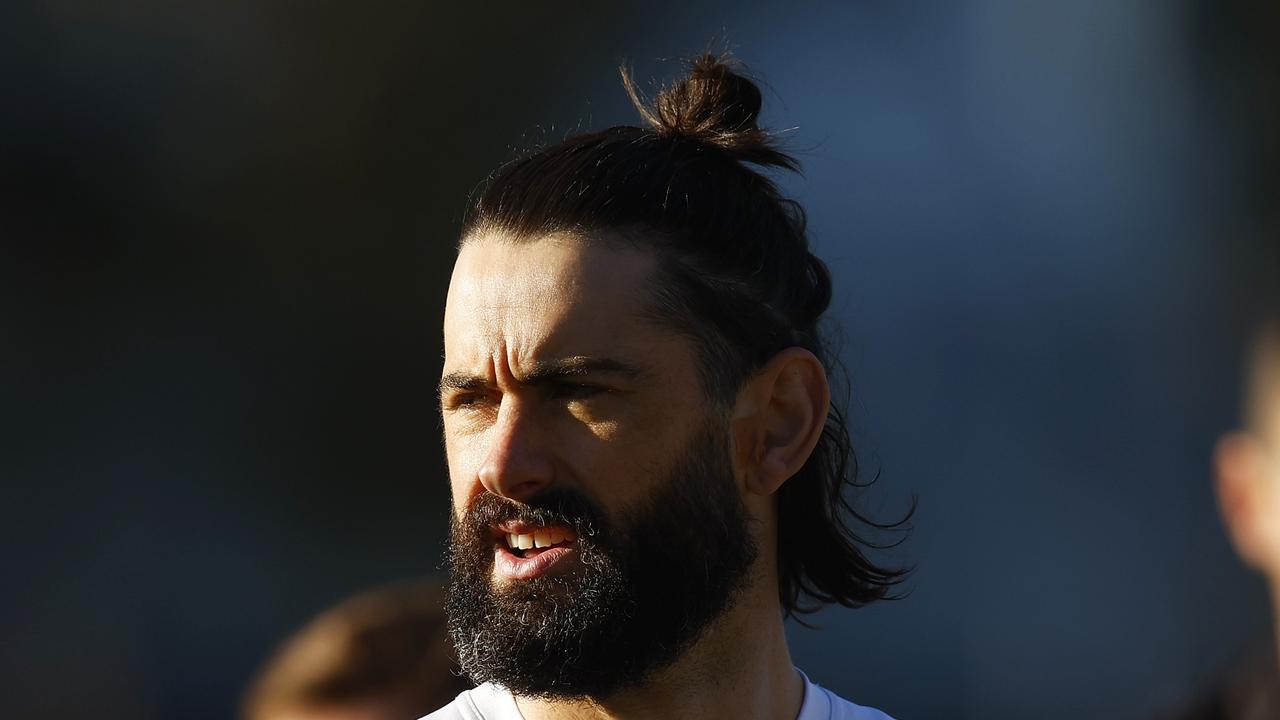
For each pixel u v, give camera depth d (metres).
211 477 57.97
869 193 58.72
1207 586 45.00
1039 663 51.59
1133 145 51.62
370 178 61.88
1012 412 56.59
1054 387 55.97
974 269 58.19
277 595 56.03
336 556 58.69
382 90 61.22
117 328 58.25
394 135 61.78
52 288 57.41
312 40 59.66
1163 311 50.72
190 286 59.66
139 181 58.47
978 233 58.19
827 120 58.66
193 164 59.12
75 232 57.72
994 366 57.50
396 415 61.59
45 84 56.38
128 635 52.19
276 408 60.16
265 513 58.38
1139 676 48.75
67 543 54.22
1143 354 52.03
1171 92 49.94
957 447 56.97
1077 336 55.78
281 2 58.66
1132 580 51.56
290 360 60.84
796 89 58.53
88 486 55.56
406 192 62.19
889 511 55.94
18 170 56.50
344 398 61.28
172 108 58.50
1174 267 50.31
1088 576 52.94
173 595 54.06
